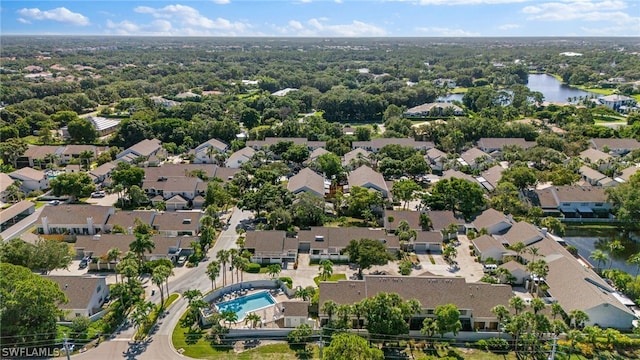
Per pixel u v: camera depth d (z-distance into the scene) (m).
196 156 185.88
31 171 163.50
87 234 122.62
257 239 111.81
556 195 138.12
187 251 113.88
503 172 153.38
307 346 80.38
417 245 115.81
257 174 148.88
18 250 95.06
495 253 108.88
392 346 80.44
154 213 126.06
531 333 79.75
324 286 89.25
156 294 95.88
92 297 88.81
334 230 116.25
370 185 142.75
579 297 87.56
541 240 111.44
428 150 191.75
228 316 83.38
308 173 155.62
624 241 122.94
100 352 78.19
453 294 87.25
